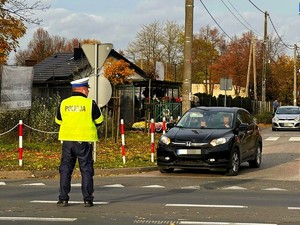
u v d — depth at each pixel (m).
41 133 25.88
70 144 11.05
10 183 15.27
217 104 49.03
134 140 28.47
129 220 9.83
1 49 27.95
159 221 9.76
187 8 24.48
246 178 16.83
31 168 17.66
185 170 18.77
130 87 37.91
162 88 43.41
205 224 9.52
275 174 17.94
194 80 89.38
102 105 18.41
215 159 16.69
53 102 27.59
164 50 78.88
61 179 11.18
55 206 11.20
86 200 11.15
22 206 11.19
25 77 24.81
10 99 24.41
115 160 20.20
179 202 11.87
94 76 18.41
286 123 42.44
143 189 14.03
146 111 33.62
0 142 25.20
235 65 84.50
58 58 53.00
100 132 29.16
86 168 11.12
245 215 10.40
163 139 17.28
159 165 17.23
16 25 28.17
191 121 18.45
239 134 17.92
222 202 11.94
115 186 14.59
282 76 94.75
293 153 25.23
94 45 18.41
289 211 10.88
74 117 11.02
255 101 62.03
